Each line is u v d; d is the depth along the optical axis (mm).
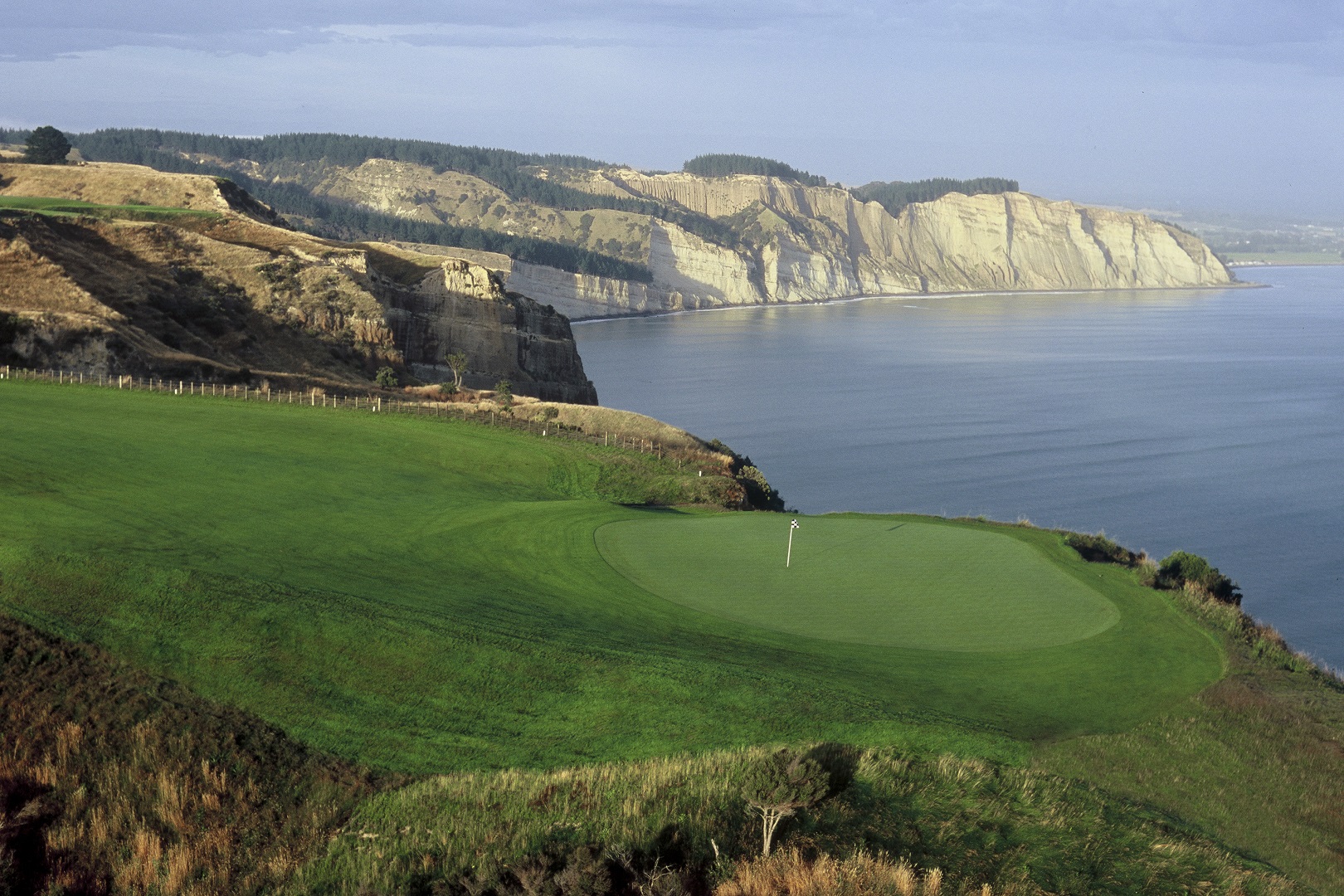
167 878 20562
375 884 19859
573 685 26359
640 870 20172
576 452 60656
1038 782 23281
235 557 32312
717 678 26844
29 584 28156
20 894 20078
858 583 35531
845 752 23656
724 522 43812
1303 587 80500
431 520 40844
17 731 23188
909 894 19500
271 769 22906
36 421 50812
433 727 24609
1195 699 28172
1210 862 21016
